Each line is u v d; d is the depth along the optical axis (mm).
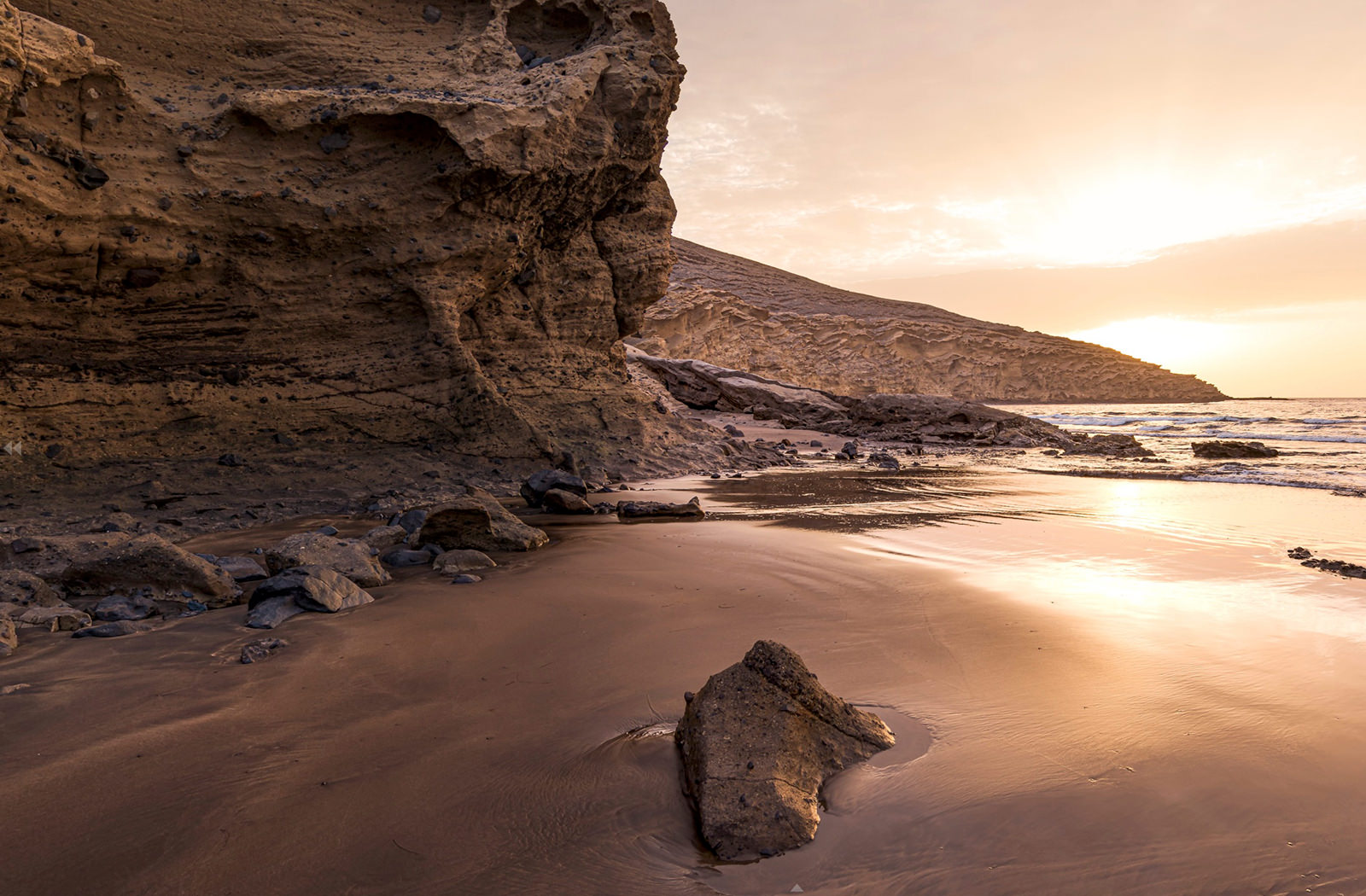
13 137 8906
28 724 3393
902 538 8031
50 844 2498
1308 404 96938
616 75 13555
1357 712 3533
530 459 12555
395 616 5094
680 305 72812
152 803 2758
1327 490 12578
